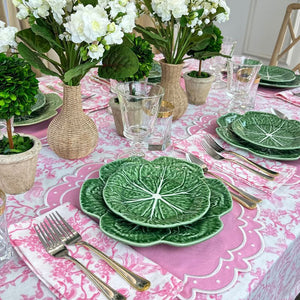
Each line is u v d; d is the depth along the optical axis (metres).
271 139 0.89
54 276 0.46
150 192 0.65
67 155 0.79
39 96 1.02
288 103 1.23
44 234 0.53
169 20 0.90
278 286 0.63
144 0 0.92
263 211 0.64
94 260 0.49
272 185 0.70
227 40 1.44
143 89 0.86
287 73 1.43
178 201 0.62
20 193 0.66
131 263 0.49
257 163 0.80
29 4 0.60
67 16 0.64
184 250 0.53
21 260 0.50
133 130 0.80
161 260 0.51
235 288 0.47
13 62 0.58
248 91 1.11
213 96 1.29
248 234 0.57
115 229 0.53
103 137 0.93
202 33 0.93
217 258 0.52
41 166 0.77
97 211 0.57
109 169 0.70
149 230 0.54
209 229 0.53
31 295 0.45
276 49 1.93
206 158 0.80
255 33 3.33
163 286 0.45
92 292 0.44
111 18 0.66
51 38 0.67
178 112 1.01
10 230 0.54
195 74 1.17
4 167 0.60
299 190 0.71
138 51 0.86
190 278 0.48
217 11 0.95
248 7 3.28
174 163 0.73
